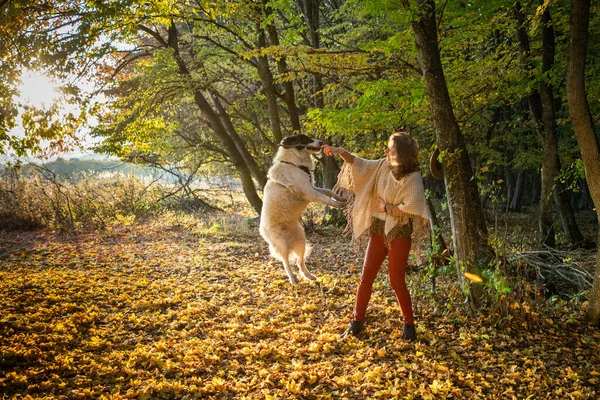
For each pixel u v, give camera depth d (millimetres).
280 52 8172
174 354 3770
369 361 3719
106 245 9656
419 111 7547
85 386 3221
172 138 16719
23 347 3654
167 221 13867
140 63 11984
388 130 8289
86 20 7797
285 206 6090
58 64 7652
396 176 3936
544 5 5336
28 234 10820
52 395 3021
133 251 8914
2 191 11938
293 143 6090
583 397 3145
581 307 4938
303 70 8844
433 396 3102
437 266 7062
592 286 4590
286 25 13180
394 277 4078
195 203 17109
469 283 4648
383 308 5059
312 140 6094
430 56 4773
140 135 11594
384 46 6598
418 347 3951
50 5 6715
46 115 6180
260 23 10633
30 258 7891
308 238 11852
